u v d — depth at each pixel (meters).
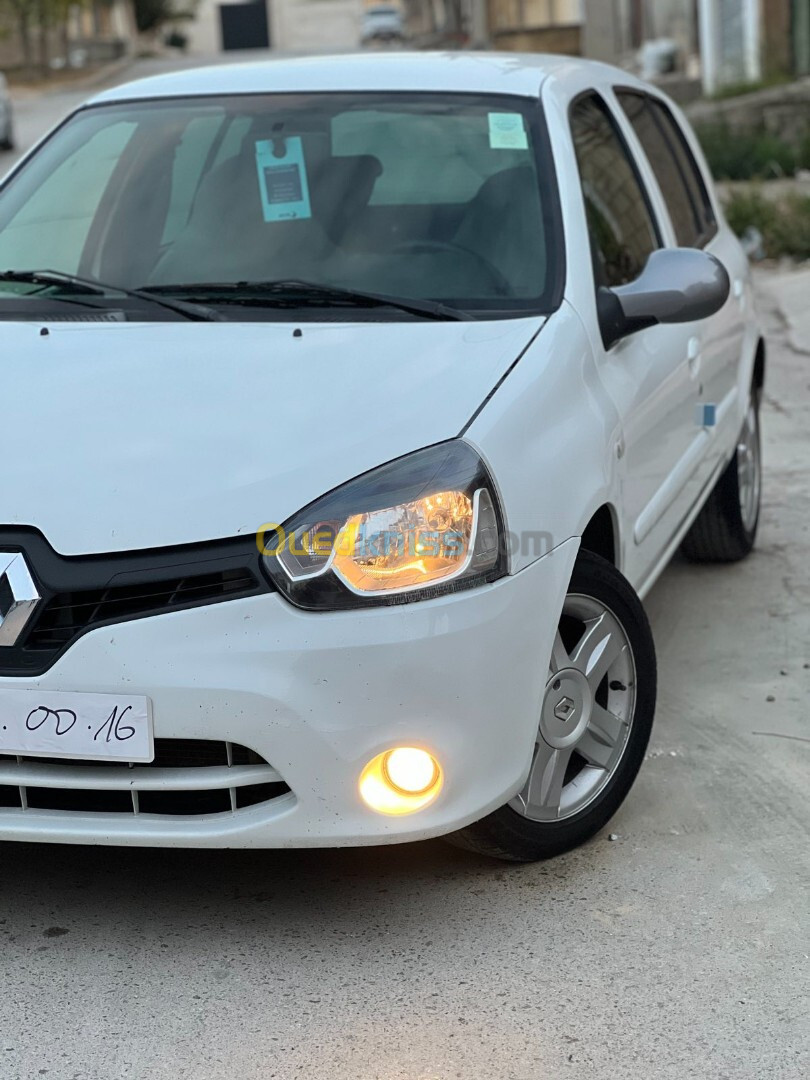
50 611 2.54
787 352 8.62
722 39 21.19
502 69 3.95
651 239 4.18
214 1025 2.52
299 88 3.92
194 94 4.02
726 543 5.02
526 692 2.74
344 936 2.80
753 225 12.21
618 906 2.88
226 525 2.55
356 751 2.55
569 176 3.59
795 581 4.97
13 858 3.12
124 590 2.54
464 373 2.92
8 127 24.59
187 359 2.99
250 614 2.51
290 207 3.60
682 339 4.00
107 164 3.86
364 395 2.81
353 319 3.22
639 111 4.67
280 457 2.66
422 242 3.47
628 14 27.28
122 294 3.43
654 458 3.64
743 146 16.56
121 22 57.22
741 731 3.74
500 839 2.91
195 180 3.73
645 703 3.19
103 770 2.58
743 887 2.94
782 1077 2.36
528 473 2.80
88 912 2.90
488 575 2.66
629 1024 2.50
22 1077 2.38
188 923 2.85
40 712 2.54
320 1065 2.41
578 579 2.99
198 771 2.57
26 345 3.12
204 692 2.49
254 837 2.60
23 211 3.84
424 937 2.79
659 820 3.23
